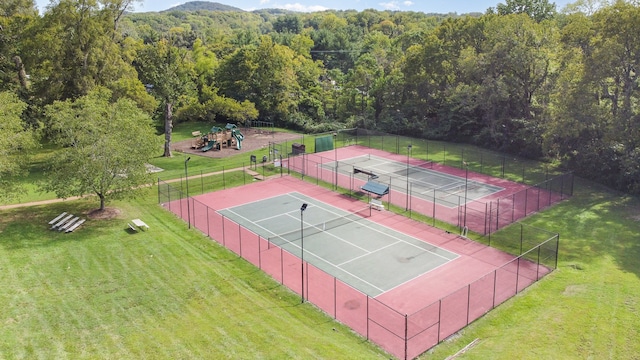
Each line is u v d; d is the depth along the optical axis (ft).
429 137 273.33
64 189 138.72
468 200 167.43
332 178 196.65
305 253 127.24
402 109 299.38
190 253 124.67
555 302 100.22
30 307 94.07
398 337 89.25
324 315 97.50
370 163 220.02
